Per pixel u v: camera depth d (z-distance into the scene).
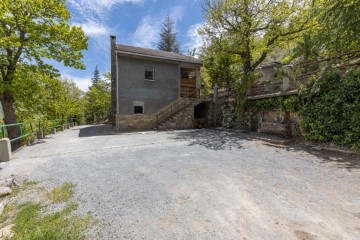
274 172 5.10
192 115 16.09
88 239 2.63
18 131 12.28
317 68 9.09
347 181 4.41
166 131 13.73
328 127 7.17
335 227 2.79
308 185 4.25
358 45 7.27
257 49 13.19
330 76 7.07
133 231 2.78
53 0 11.51
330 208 3.31
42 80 14.35
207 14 13.70
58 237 2.66
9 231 2.83
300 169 5.29
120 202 3.60
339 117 6.82
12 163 6.12
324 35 7.55
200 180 4.60
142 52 16.12
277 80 10.45
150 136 11.45
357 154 6.20
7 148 6.43
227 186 4.25
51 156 6.95
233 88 14.34
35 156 6.99
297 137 8.72
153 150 7.72
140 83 15.86
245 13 12.25
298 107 8.62
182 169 5.41
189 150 7.67
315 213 3.16
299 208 3.32
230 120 14.16
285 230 2.74
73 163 6.04
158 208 3.38
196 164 5.86
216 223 2.93
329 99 7.11
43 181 4.64
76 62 13.35
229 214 3.16
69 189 4.18
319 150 7.09
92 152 7.47
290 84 9.34
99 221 3.03
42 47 12.02
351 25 6.43
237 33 12.73
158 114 15.28
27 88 12.14
